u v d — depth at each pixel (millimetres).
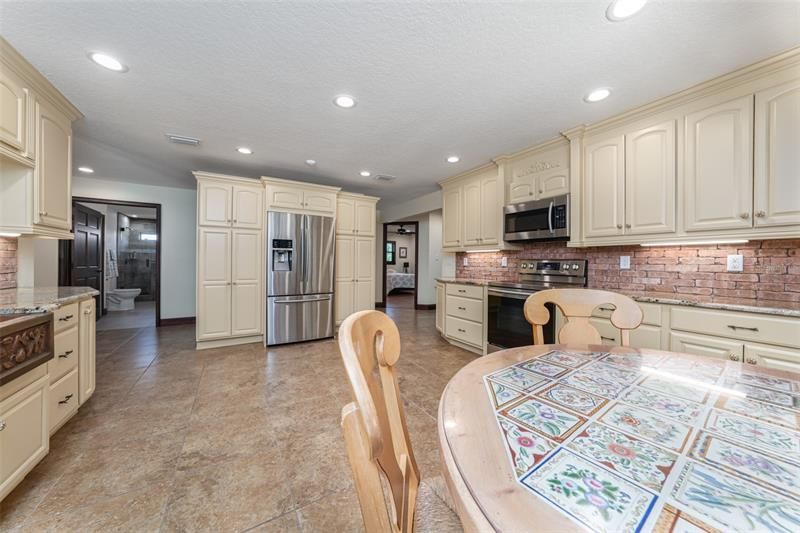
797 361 1611
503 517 418
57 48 1731
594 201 2648
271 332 3818
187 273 5043
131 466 1613
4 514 1302
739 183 1924
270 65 1898
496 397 789
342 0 1429
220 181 3717
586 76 1985
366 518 445
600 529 393
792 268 1961
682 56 1781
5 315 1523
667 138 2232
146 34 1636
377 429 444
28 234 2082
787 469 508
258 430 1971
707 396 798
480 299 3490
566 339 1456
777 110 1793
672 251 2459
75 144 3125
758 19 1492
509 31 1609
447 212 4438
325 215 4215
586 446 575
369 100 2299
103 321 5328
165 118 2578
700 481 479
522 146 3186
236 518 1304
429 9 1480
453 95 2223
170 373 2918
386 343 775
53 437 1859
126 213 7469
